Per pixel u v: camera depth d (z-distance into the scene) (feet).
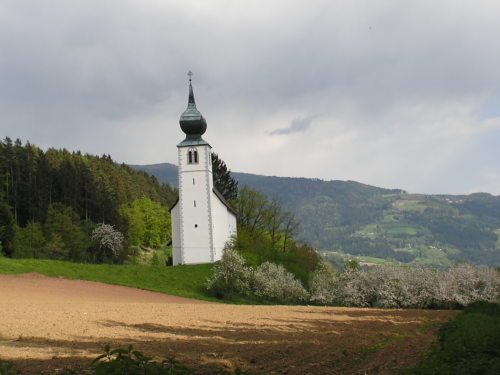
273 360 75.66
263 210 366.43
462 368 61.26
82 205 446.60
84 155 627.05
